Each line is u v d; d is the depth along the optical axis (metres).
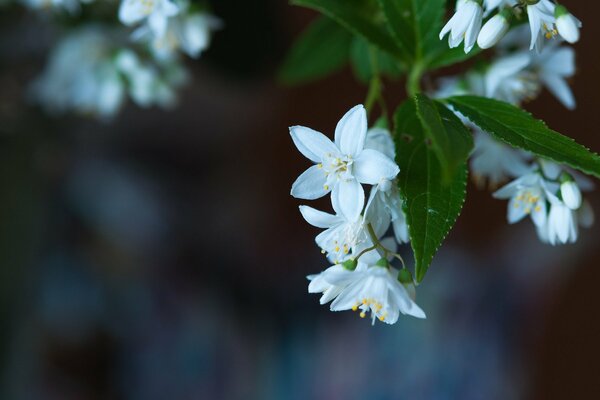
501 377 0.55
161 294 0.53
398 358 0.55
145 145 0.52
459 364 0.55
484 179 0.38
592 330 0.58
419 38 0.31
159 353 0.52
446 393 0.54
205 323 0.53
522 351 0.56
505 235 0.57
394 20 0.31
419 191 0.28
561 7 0.28
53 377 0.48
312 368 0.54
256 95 0.50
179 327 0.53
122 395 0.51
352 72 0.53
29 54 0.43
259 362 0.54
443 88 0.33
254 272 0.55
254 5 0.43
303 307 0.55
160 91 0.39
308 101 0.54
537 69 0.33
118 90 0.39
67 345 0.49
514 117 0.28
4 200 0.44
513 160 0.33
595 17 0.53
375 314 0.29
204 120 0.52
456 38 0.28
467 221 0.57
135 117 0.50
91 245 0.51
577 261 0.57
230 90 0.49
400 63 0.31
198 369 0.53
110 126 0.50
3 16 0.41
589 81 0.54
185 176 0.54
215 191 0.54
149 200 0.52
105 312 0.51
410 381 0.55
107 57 0.39
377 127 0.31
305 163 0.55
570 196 0.30
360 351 0.55
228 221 0.55
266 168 0.55
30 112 0.45
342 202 0.28
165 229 0.53
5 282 0.45
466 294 0.56
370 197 0.28
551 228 0.31
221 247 0.55
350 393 0.54
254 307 0.55
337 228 0.29
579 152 0.28
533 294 0.57
